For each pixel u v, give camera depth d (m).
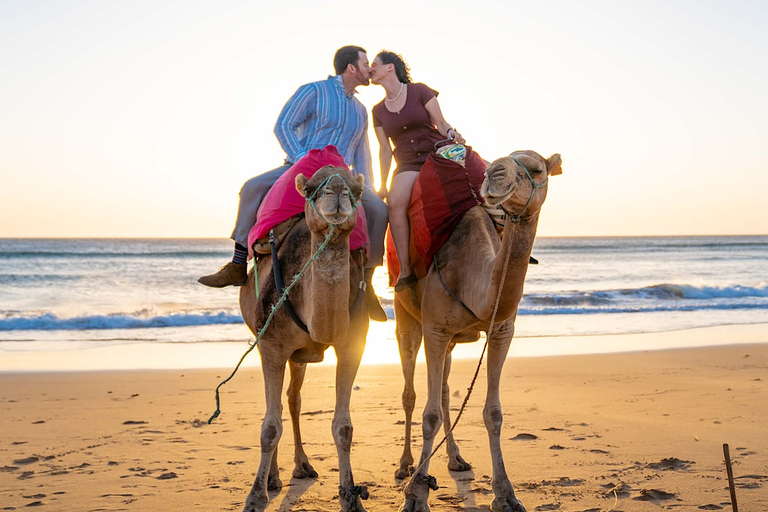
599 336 18.39
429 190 6.21
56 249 84.50
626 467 6.61
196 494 6.01
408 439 6.75
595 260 66.00
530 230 4.73
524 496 5.84
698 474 6.32
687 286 30.34
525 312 24.81
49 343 17.73
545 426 8.38
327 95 6.82
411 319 6.95
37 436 8.07
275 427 5.27
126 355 15.52
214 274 6.56
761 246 95.44
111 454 7.28
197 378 12.32
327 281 4.78
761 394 10.22
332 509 5.69
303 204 5.76
